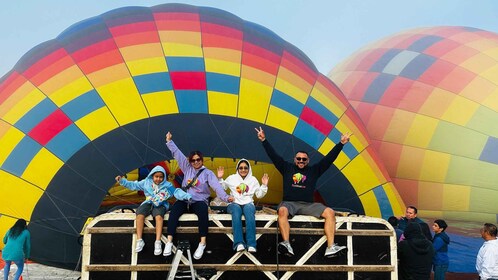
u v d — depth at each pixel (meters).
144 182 6.52
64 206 9.22
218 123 10.24
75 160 9.52
